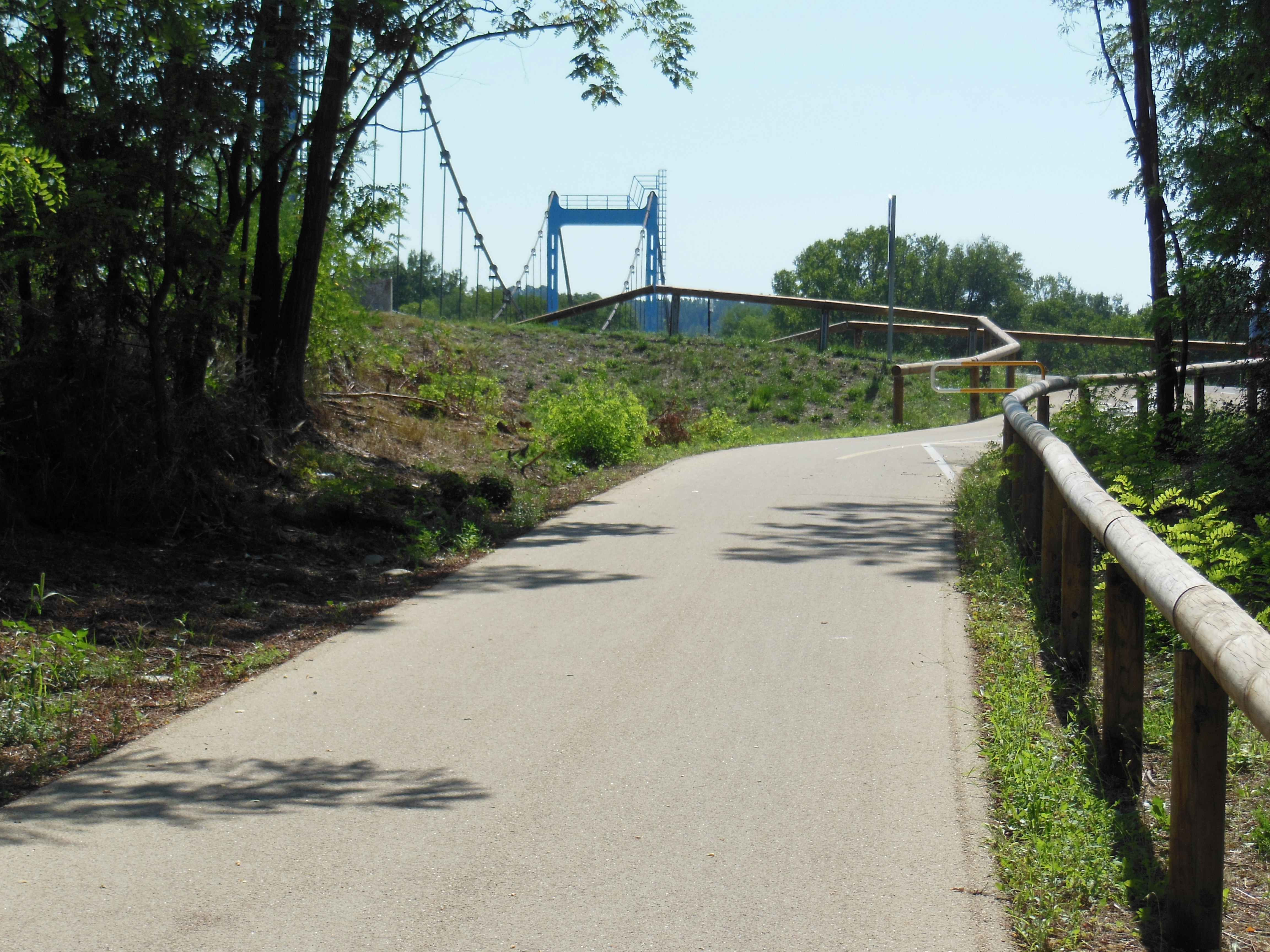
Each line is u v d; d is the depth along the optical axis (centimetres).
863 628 713
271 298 1395
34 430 952
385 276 2752
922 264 11012
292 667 649
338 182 1431
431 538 1019
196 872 386
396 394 1912
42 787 470
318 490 1167
